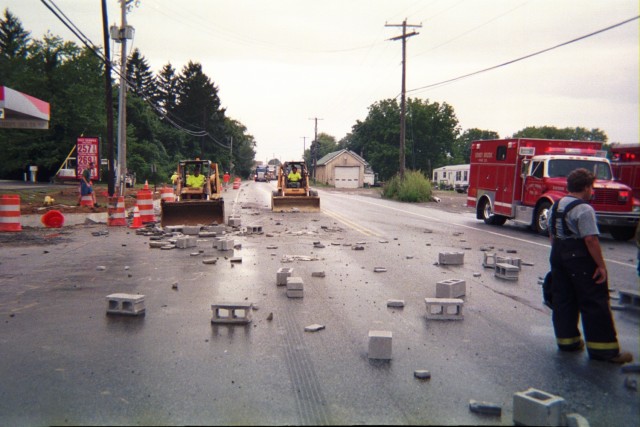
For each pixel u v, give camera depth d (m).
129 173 55.25
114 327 6.55
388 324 6.73
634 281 9.79
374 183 94.50
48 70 55.31
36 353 5.60
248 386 4.69
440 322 6.85
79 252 12.80
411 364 5.28
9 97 20.06
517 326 6.70
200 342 5.96
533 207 18.28
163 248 13.24
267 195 44.75
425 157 94.19
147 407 4.27
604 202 16.67
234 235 16.48
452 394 4.55
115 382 4.80
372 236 16.53
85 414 4.15
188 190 23.36
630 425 4.00
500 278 9.87
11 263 11.17
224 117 109.06
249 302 7.35
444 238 16.28
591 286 5.40
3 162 51.75
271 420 4.04
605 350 5.36
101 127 54.22
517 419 4.02
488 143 21.61
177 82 99.31
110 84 24.55
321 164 96.25
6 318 6.96
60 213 18.44
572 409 4.28
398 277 9.86
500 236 17.22
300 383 4.77
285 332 6.34
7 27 89.56
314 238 15.85
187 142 92.88
